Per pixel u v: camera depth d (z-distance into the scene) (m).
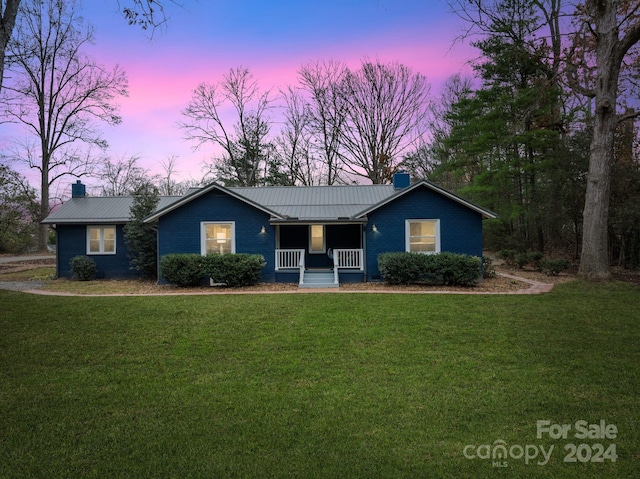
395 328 7.82
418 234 15.40
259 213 15.48
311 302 10.49
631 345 6.62
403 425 4.05
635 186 16.56
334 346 6.77
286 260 16.55
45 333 7.65
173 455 3.54
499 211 22.84
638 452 3.52
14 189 28.66
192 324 8.30
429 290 12.77
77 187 19.94
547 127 20.66
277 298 11.22
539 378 5.27
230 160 35.31
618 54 13.66
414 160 34.62
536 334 7.32
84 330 7.86
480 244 15.10
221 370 5.73
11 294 11.92
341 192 19.12
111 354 6.47
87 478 3.20
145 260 16.64
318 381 5.28
